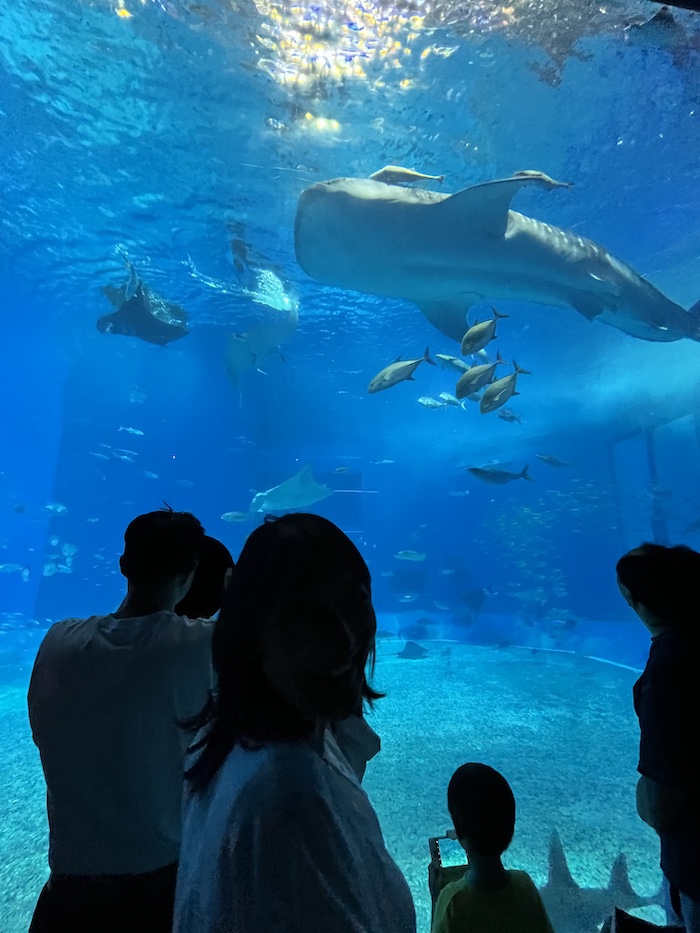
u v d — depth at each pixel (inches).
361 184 211.3
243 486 1170.6
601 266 254.7
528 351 677.9
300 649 34.8
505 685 345.4
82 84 284.4
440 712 280.5
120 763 56.7
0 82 286.0
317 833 30.0
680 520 694.5
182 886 32.4
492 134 301.9
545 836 145.2
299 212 213.3
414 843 143.3
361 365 825.5
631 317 284.0
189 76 272.2
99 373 1016.9
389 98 277.4
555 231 243.4
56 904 56.0
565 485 960.3
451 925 64.9
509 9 223.8
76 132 328.8
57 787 57.3
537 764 202.4
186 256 501.0
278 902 28.3
